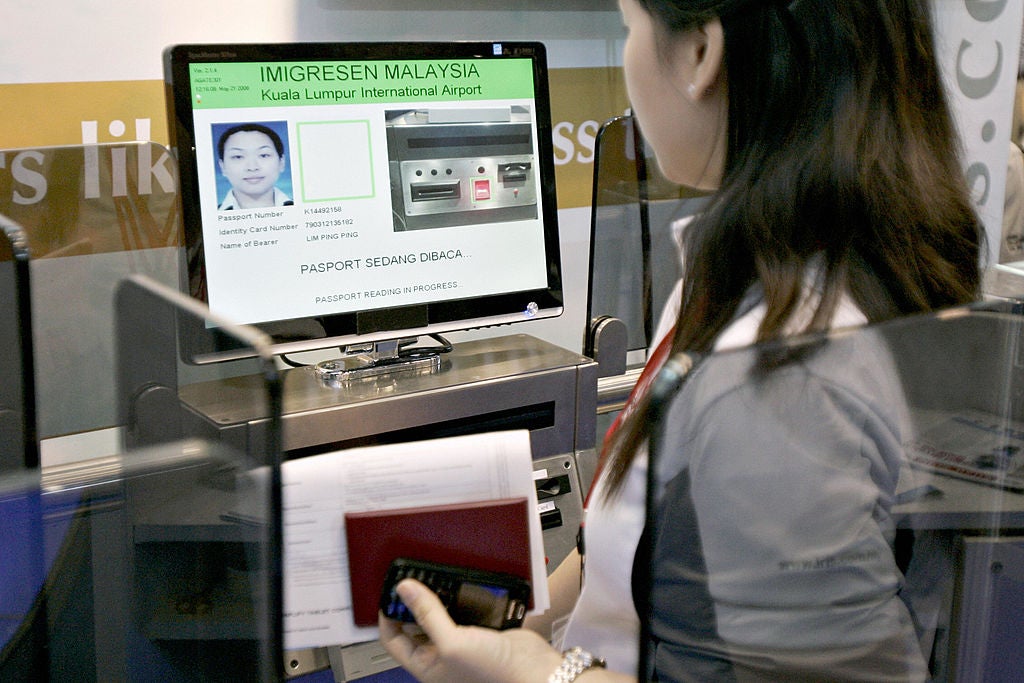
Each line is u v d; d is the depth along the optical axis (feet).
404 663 2.31
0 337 3.33
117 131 4.53
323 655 3.31
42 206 3.92
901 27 2.06
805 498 1.44
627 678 2.08
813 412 1.43
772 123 2.08
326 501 2.31
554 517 3.94
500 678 2.15
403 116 3.90
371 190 3.87
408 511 2.30
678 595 1.46
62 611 2.90
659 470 1.39
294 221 3.74
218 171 3.58
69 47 4.33
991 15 5.06
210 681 2.47
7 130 4.29
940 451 1.52
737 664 1.51
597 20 5.59
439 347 4.26
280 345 3.76
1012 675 1.65
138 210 4.12
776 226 2.01
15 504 3.15
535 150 4.20
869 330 1.47
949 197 2.12
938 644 1.61
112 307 4.14
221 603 2.39
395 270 3.95
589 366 4.09
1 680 2.83
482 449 2.38
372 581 2.32
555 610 2.99
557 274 4.32
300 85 3.69
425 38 5.15
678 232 2.48
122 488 3.06
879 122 2.04
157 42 4.52
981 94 5.14
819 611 1.49
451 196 4.03
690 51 2.25
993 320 1.51
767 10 2.06
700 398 1.39
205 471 2.80
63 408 4.10
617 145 4.50
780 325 1.86
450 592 2.29
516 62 4.10
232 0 4.63
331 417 3.52
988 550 1.60
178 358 3.36
